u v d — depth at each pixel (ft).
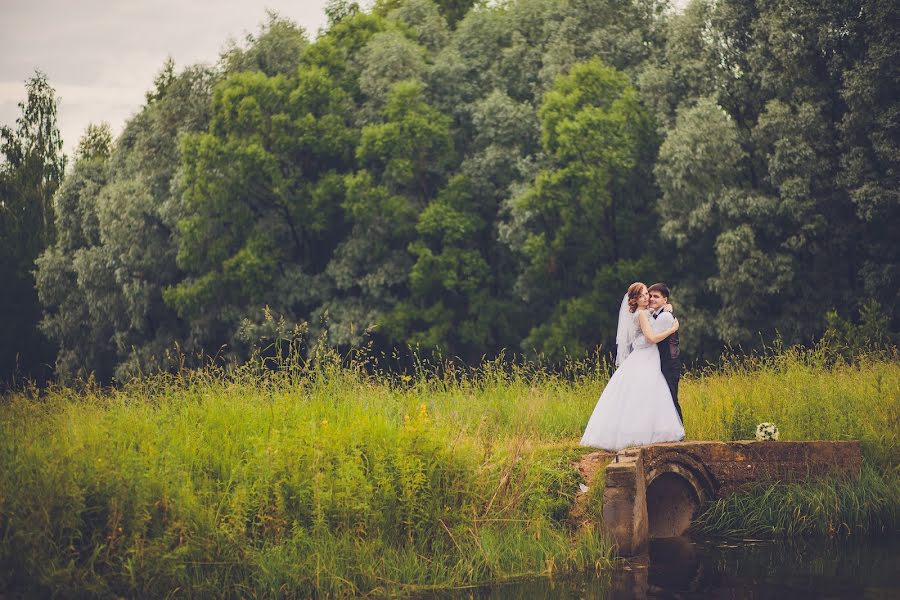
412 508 25.91
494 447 31.40
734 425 36.40
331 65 115.24
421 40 120.98
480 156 106.93
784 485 32.19
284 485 24.93
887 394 38.58
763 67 91.81
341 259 107.45
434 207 103.76
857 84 84.17
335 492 25.00
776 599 22.93
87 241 129.08
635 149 97.91
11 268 164.55
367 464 26.58
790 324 87.30
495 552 25.95
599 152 94.58
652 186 102.73
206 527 22.79
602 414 33.35
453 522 26.63
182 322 117.91
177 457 24.77
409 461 26.45
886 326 70.69
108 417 27.25
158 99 131.64
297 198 110.22
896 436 35.68
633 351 33.53
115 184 118.52
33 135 174.81
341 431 27.37
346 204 104.73
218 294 105.19
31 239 167.32
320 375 34.63
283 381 33.24
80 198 128.06
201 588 21.98
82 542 22.24
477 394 43.50
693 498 31.63
